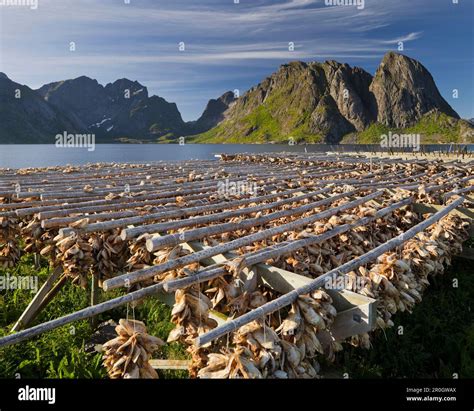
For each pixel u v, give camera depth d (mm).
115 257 5543
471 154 19359
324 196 8508
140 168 14320
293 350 3320
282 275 3963
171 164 16234
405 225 7605
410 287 4750
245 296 3840
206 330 3520
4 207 6766
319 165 15969
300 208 6723
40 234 6238
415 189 9242
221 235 5648
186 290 3619
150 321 6004
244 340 3238
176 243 4477
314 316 3408
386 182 10391
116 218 5973
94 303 5980
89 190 7891
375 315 3547
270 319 3814
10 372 4648
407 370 4758
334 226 5633
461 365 4738
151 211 6250
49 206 6621
